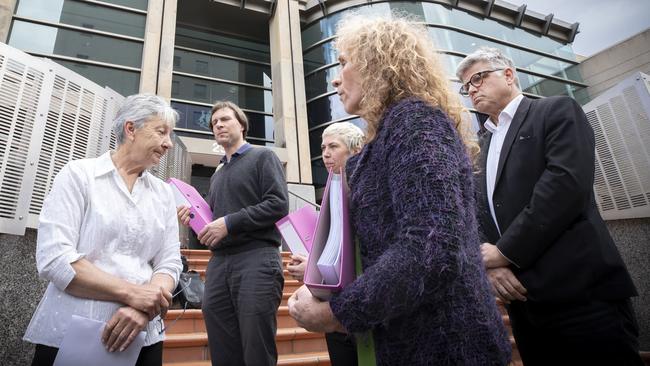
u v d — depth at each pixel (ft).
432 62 2.95
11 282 6.18
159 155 4.78
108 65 28.91
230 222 5.79
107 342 3.67
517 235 4.45
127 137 4.65
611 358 4.08
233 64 37.37
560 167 4.46
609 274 4.27
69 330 3.55
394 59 2.81
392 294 2.02
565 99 5.08
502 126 5.85
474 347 2.15
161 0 32.27
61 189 4.07
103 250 4.12
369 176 2.60
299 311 2.66
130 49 30.37
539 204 4.39
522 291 4.48
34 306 6.36
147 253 4.58
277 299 5.80
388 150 2.42
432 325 2.21
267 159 6.63
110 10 30.73
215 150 29.48
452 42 35.42
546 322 4.49
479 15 38.32
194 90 33.99
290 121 33.60
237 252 5.92
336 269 2.48
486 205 5.69
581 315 4.23
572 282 4.25
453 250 1.96
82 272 3.75
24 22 27.58
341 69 3.20
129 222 4.33
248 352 5.32
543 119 5.10
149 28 30.81
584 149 4.56
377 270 2.11
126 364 3.72
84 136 8.21
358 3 37.40
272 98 37.11
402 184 2.18
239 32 39.86
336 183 3.02
